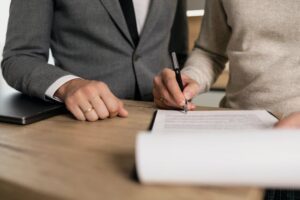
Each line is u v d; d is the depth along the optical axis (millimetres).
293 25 724
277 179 258
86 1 828
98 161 352
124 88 891
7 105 604
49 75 651
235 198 260
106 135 453
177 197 264
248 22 784
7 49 789
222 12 923
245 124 457
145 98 909
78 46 882
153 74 928
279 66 748
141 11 904
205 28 1006
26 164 345
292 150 259
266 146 264
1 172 322
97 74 886
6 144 414
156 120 510
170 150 270
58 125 513
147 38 901
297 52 726
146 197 266
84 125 511
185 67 945
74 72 898
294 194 471
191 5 1382
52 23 893
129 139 433
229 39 941
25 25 795
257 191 269
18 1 805
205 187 278
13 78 699
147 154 270
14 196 302
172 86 631
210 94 1426
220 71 1027
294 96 723
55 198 274
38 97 647
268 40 773
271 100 752
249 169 257
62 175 314
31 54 789
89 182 297
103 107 542
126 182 296
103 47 871
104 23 849
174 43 1120
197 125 465
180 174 267
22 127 501
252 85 791
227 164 259
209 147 268
